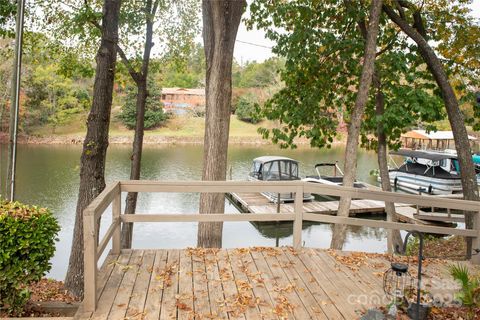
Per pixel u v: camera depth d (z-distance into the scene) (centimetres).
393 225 609
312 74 1081
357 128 780
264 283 478
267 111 1124
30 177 2064
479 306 420
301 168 2850
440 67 942
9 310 485
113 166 2584
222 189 555
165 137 4322
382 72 979
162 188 549
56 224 488
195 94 5491
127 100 4478
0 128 3297
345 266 541
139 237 1357
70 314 590
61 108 3944
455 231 614
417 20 1017
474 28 994
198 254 565
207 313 404
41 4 980
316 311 416
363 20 999
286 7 1016
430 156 2173
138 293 442
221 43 740
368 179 2558
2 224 445
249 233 1513
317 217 591
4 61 1252
